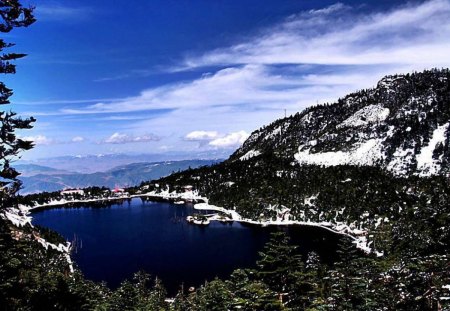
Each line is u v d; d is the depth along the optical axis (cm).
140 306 7919
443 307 2788
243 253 18600
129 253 19500
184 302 9356
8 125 2169
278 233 3136
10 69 2166
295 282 3091
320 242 19912
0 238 2422
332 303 3509
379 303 3381
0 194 2192
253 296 3158
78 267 17112
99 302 7512
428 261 2861
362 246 16975
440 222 2891
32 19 2216
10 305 2480
